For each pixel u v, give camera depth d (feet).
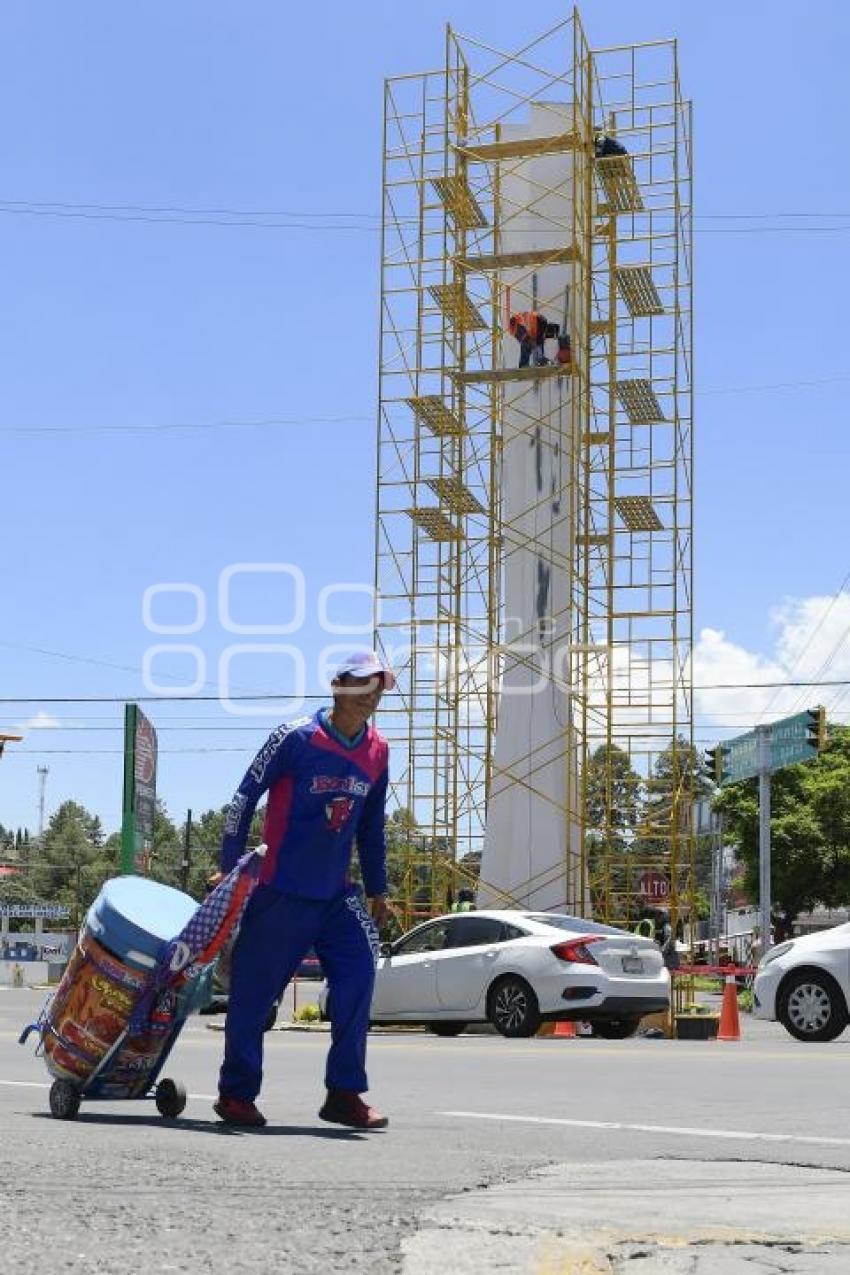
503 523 107.24
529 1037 61.46
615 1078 35.12
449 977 63.41
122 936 21.76
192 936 21.39
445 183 114.73
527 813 104.42
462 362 115.44
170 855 490.49
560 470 106.63
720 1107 27.58
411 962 64.59
